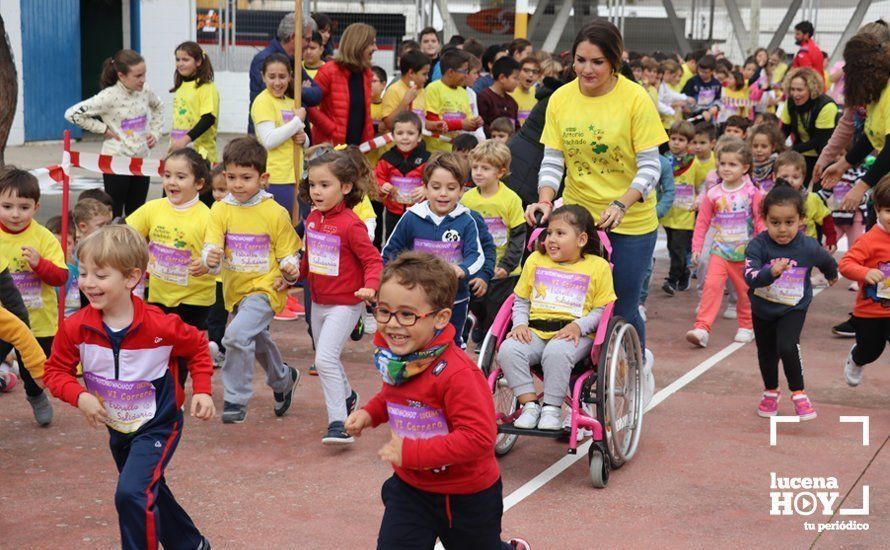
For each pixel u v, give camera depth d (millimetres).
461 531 3621
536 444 6191
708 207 8680
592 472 5355
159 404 4098
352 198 6078
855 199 7062
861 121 8914
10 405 6641
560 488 5422
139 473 3930
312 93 9133
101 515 4918
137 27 23703
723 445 6152
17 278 6316
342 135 9375
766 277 6312
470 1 26125
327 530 4789
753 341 8891
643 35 27172
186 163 6598
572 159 5996
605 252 5848
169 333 4039
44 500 5082
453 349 3541
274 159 9039
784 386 7516
